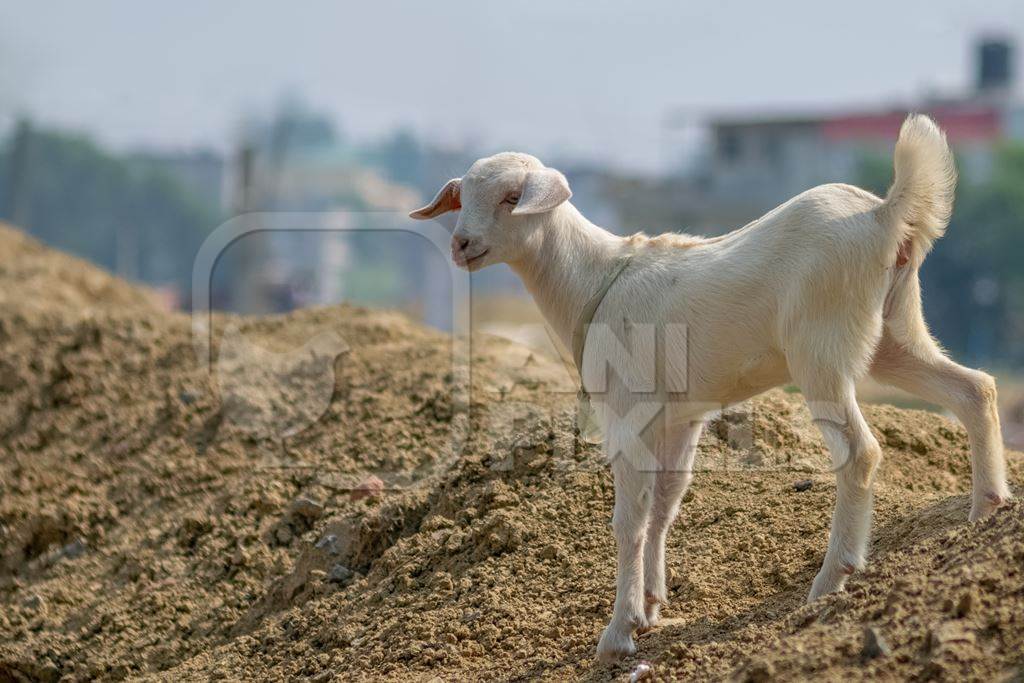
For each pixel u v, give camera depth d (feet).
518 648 32.48
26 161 242.78
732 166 266.57
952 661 23.36
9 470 53.93
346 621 36.96
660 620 31.35
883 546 31.42
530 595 34.68
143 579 44.37
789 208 29.07
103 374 59.36
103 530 48.47
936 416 40.75
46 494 51.65
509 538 36.78
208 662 37.70
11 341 64.28
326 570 40.65
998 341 215.31
